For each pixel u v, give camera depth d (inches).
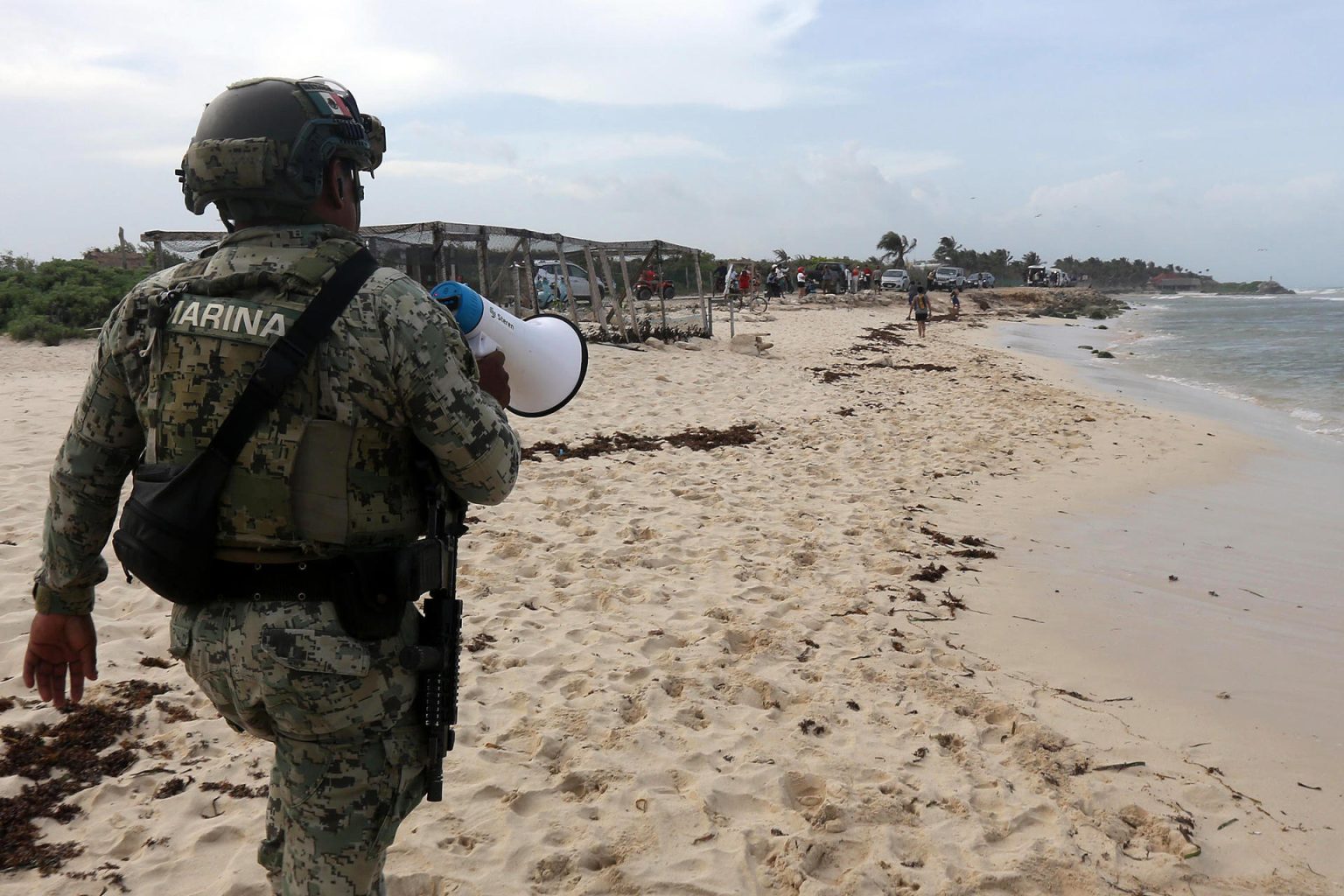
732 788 139.7
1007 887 123.3
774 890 119.3
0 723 140.9
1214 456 450.3
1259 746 168.7
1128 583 257.4
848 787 141.3
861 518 297.4
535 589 215.6
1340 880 130.3
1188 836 136.9
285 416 64.6
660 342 727.1
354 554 67.2
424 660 71.1
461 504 76.0
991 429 483.8
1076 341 1327.5
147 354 67.0
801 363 730.8
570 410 451.8
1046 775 151.1
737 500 307.4
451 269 556.1
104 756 135.9
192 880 112.3
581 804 133.3
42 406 397.1
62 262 996.6
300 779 69.5
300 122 67.6
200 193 69.0
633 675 174.4
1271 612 239.0
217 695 69.7
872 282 2281.0
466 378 70.5
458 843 121.3
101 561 74.8
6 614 179.5
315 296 65.3
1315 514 344.8
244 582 66.8
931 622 217.5
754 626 202.2
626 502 294.7
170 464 66.5
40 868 112.5
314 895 69.5
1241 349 1175.6
